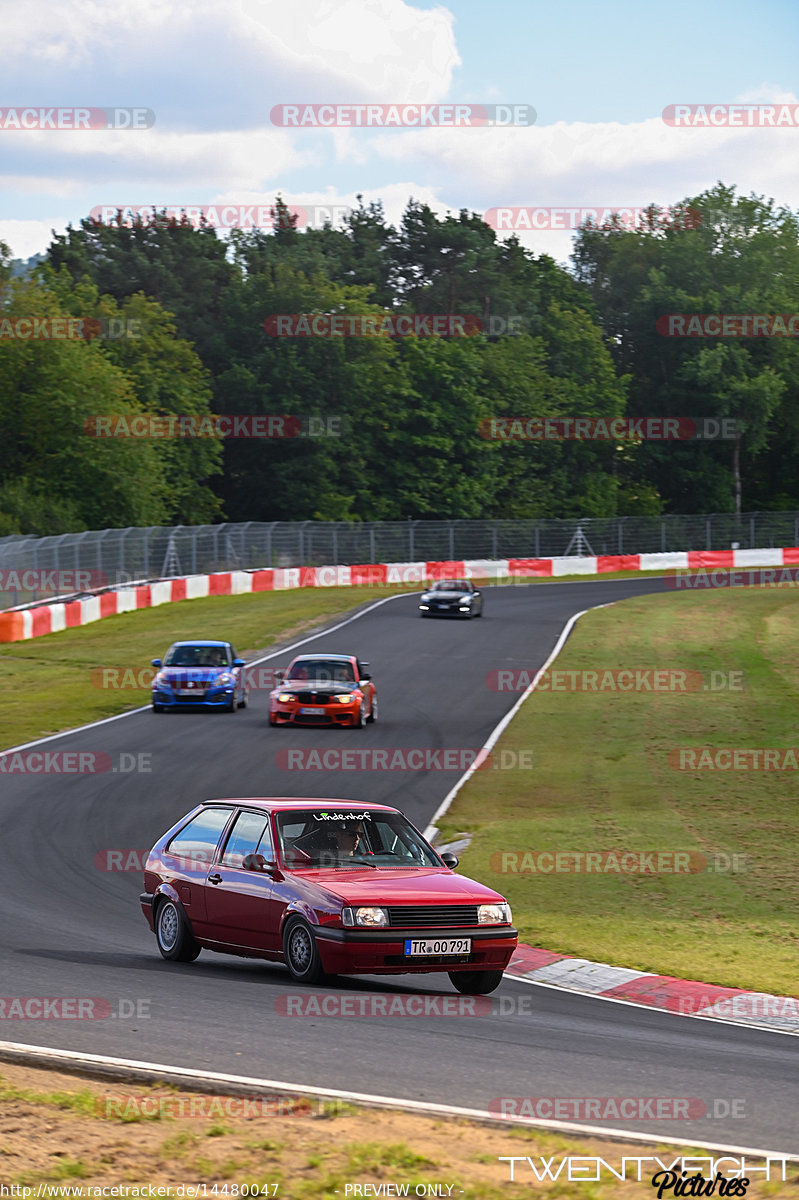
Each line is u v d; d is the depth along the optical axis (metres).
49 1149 7.00
